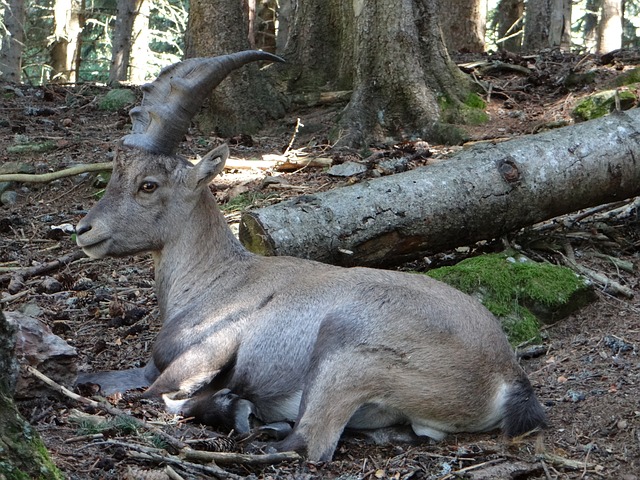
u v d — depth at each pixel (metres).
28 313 11.20
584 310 10.70
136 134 9.49
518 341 10.11
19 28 35.09
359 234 11.06
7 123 19.31
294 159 15.98
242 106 18.47
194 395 8.59
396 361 7.66
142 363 10.09
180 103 9.41
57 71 39.88
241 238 11.18
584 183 11.97
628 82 18.55
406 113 17.52
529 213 11.82
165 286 9.55
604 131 12.25
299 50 20.02
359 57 17.83
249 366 8.44
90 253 9.31
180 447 7.30
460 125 17.30
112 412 7.89
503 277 10.64
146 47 38.44
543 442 7.71
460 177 11.59
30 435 5.95
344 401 7.61
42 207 15.52
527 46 34.12
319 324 8.14
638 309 10.70
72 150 17.48
